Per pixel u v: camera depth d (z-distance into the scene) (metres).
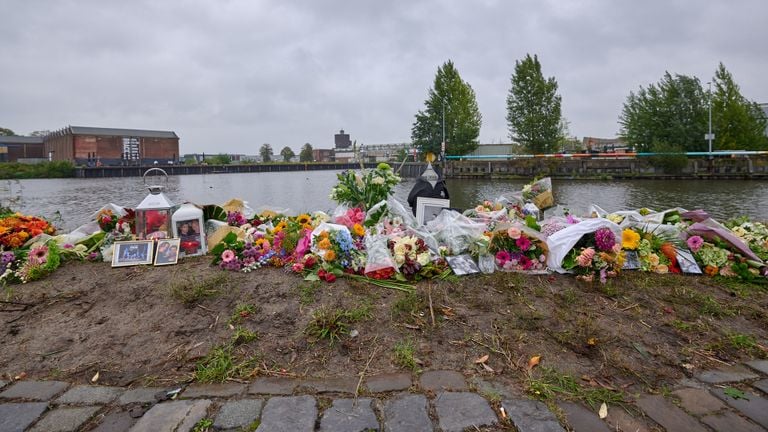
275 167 77.94
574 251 4.01
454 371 2.53
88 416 2.12
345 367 2.56
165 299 3.37
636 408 2.22
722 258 4.18
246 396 2.29
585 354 2.72
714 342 2.93
